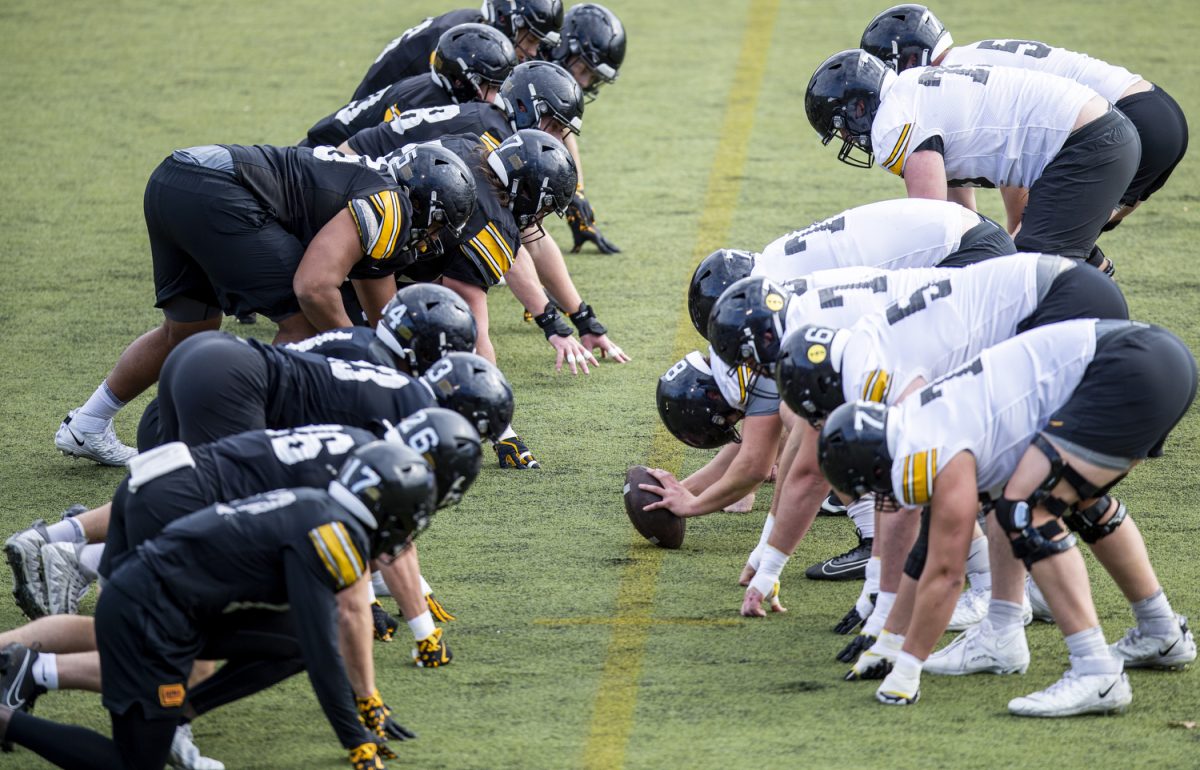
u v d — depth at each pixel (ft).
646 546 59.72
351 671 43.21
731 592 55.47
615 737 44.45
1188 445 68.33
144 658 40.24
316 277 57.36
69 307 85.92
